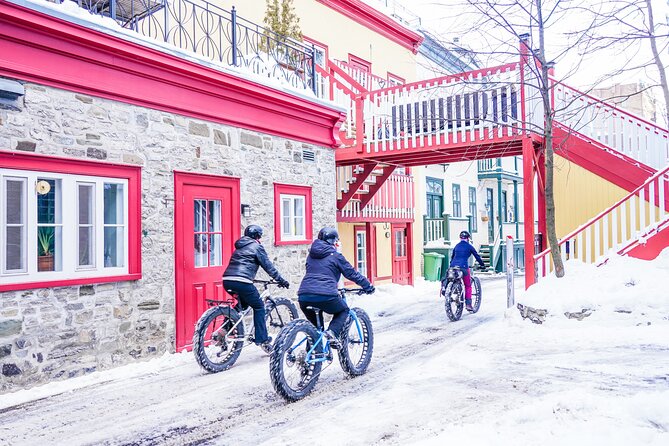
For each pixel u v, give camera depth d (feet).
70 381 17.75
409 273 53.78
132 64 20.58
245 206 25.96
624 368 16.72
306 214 30.78
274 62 30.42
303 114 30.27
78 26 18.22
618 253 26.40
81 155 18.89
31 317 17.16
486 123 31.78
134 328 20.44
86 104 19.17
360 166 40.11
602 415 12.32
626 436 10.85
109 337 19.52
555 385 15.35
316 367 16.48
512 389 15.26
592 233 32.55
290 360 15.72
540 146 32.50
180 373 19.19
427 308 36.24
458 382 16.34
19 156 17.07
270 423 13.64
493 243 70.74
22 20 16.72
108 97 19.90
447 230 62.08
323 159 32.65
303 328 15.88
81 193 19.26
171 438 12.75
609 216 32.42
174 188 22.52
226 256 25.04
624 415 12.20
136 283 20.65
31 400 15.89
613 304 23.02
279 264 28.27
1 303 16.42
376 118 36.27
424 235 59.36
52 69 18.02
